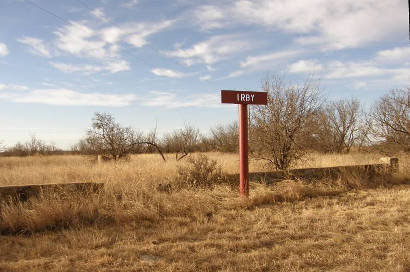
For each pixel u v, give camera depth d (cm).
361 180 1093
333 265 466
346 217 708
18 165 1656
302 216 718
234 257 492
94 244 543
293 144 1191
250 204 807
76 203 700
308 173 1065
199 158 1049
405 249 512
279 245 541
